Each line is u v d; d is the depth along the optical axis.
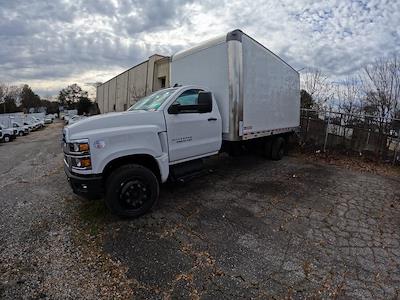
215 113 5.16
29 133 28.98
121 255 3.03
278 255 3.05
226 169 6.93
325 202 4.71
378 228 3.78
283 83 7.41
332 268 2.82
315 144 9.84
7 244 3.30
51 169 7.70
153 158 4.07
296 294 2.43
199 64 5.72
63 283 2.58
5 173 7.45
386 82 13.30
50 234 3.54
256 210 4.29
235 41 5.01
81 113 81.38
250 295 2.41
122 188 3.70
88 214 4.12
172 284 2.56
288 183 5.76
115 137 3.60
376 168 7.48
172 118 4.32
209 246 3.22
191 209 4.30
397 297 2.42
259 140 7.31
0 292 2.45
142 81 26.09
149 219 3.93
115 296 2.41
